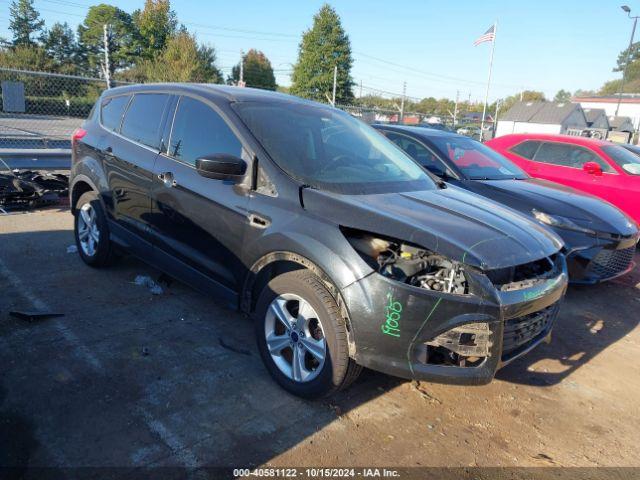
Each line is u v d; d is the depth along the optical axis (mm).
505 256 2973
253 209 3400
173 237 4035
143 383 3305
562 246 3652
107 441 2750
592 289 6109
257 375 3510
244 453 2760
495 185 5934
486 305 2809
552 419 3385
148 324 4113
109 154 4684
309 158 3643
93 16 65438
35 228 6508
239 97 4016
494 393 3633
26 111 15828
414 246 2977
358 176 3699
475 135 24094
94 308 4309
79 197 5324
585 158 8172
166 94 4387
